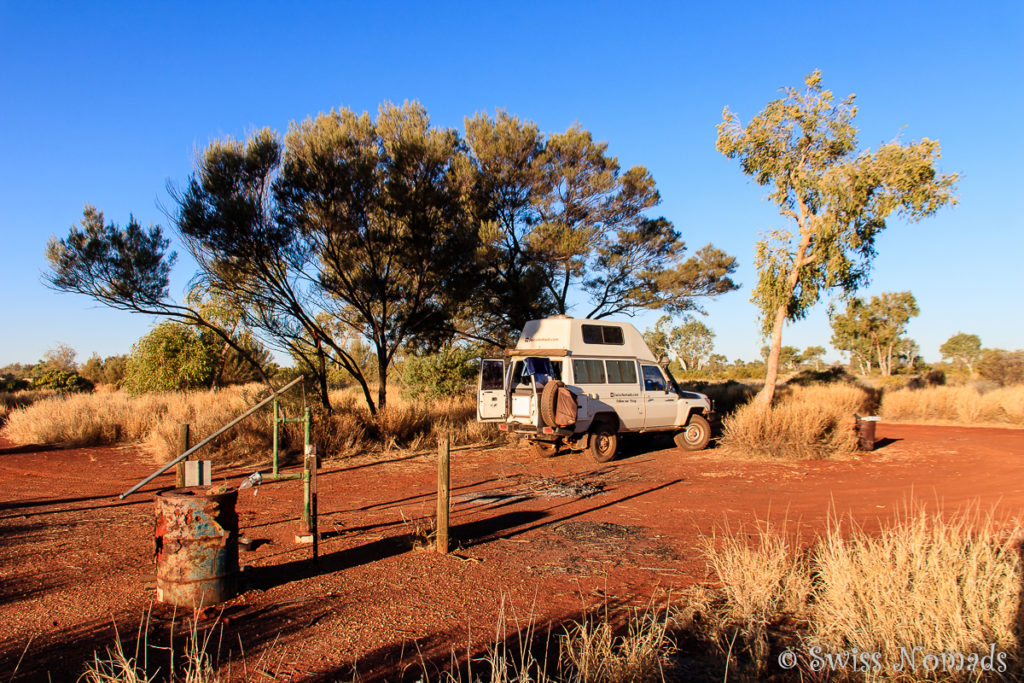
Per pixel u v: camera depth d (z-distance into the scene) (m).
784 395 25.20
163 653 4.00
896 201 16.12
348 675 3.73
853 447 13.75
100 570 5.68
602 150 22.00
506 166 20.16
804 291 18.11
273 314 14.94
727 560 5.30
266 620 4.57
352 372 16.00
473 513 8.23
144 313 13.83
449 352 24.42
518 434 13.70
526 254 20.59
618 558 6.20
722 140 18.38
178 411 16.50
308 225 14.80
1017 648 3.69
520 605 4.92
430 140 15.84
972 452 13.82
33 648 4.05
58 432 15.42
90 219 13.34
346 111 15.98
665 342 74.75
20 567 5.76
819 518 7.89
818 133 17.53
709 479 10.98
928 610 4.03
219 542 4.87
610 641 3.87
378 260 15.86
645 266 25.22
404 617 4.64
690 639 4.32
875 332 49.50
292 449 13.35
